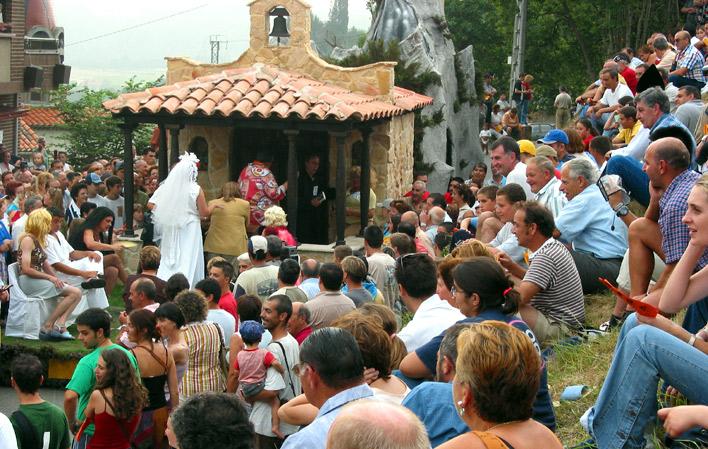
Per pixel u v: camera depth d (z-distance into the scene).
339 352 4.09
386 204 15.65
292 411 5.44
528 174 9.26
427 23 25.62
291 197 15.23
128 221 15.45
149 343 7.66
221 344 8.34
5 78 27.67
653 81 11.79
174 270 13.30
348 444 2.78
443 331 5.34
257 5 17.39
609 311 8.14
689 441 4.62
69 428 7.46
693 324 5.64
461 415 3.70
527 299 7.14
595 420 4.86
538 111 50.91
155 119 15.37
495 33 54.66
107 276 13.02
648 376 4.64
